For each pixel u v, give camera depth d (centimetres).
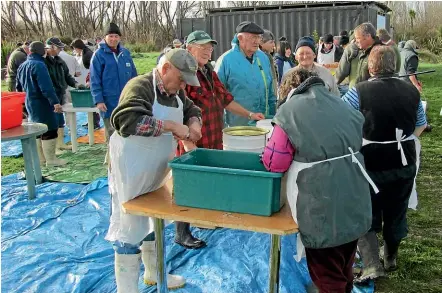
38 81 551
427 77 1533
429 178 539
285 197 224
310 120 199
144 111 221
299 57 388
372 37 425
